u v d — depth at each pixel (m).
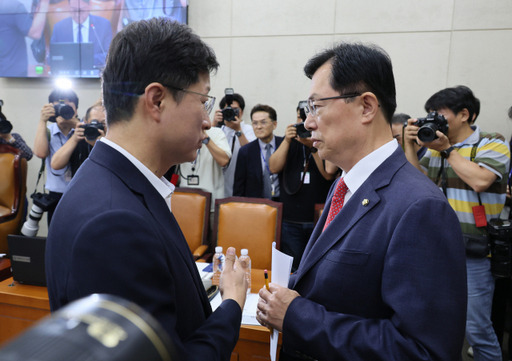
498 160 1.82
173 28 0.62
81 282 0.48
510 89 3.16
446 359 0.67
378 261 0.76
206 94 0.66
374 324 0.75
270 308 0.85
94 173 0.59
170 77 0.60
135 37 0.60
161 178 0.71
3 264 2.01
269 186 2.86
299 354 0.87
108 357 0.16
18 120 4.05
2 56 3.84
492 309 2.15
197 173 2.79
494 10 3.12
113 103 0.62
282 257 0.93
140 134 0.62
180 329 0.61
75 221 0.52
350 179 0.87
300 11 3.48
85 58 3.69
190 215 2.54
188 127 0.64
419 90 3.34
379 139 0.85
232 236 2.31
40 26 3.73
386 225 0.76
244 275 0.84
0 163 2.92
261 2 3.55
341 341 0.74
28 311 1.61
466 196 1.91
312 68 0.88
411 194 0.75
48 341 0.16
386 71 0.82
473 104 1.93
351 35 3.41
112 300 0.21
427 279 0.68
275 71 3.59
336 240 0.83
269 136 2.86
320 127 0.85
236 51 3.65
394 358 0.68
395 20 3.32
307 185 2.61
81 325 0.18
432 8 3.24
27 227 2.70
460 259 0.70
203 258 2.30
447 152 1.85
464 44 3.21
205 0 3.65
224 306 0.71
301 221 2.63
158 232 0.58
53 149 2.94
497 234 1.77
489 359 1.92
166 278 0.53
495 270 1.81
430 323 0.67
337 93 0.82
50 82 3.92
